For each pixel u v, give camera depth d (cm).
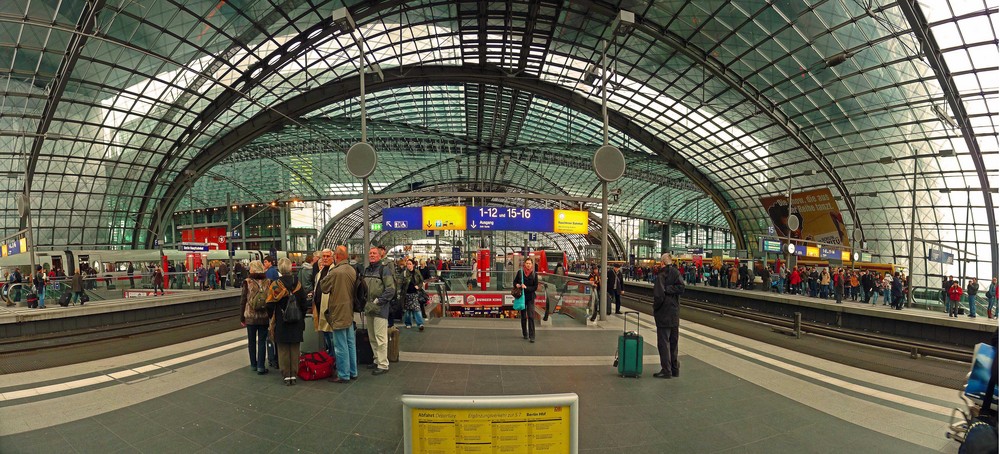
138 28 2081
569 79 3170
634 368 582
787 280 2314
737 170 3966
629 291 3394
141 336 1101
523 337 855
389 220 1303
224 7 2111
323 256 612
